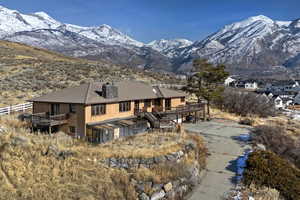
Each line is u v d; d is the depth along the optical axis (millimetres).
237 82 165125
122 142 23719
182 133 28453
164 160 19953
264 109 55188
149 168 19078
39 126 25359
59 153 19000
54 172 17047
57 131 26547
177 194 18094
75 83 54281
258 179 20109
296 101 106500
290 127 42531
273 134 31422
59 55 111000
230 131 35281
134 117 30828
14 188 15312
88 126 24922
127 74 73000
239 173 21688
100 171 17891
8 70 59375
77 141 23281
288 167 22375
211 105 55906
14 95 42312
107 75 67000
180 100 39719
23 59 74312
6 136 19953
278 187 19422
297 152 28672
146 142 23641
